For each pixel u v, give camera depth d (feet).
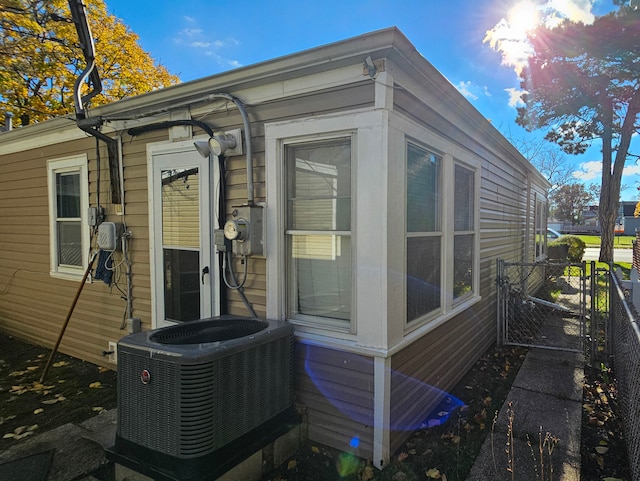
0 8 16.67
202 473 6.87
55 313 16.97
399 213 9.14
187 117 11.84
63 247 16.74
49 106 38.34
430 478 8.25
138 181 13.41
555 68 42.01
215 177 11.32
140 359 7.30
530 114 46.98
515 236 23.94
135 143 13.39
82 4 13.57
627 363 10.06
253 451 7.85
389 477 8.31
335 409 9.32
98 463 8.86
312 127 9.39
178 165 12.19
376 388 8.70
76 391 13.00
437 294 12.30
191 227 12.07
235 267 11.03
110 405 11.96
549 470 8.36
